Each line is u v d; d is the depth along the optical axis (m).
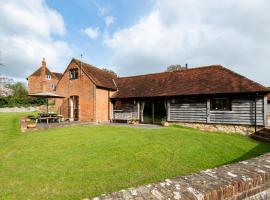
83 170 7.06
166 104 20.27
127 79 26.39
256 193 2.87
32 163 7.69
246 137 15.36
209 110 17.72
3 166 7.33
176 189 2.37
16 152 9.16
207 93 17.25
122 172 6.97
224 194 2.46
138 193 2.26
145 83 23.66
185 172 7.13
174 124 19.64
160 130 15.80
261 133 14.50
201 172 2.98
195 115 18.52
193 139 12.57
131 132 14.56
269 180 3.08
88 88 22.66
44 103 44.91
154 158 8.60
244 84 16.33
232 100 16.66
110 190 5.58
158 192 2.29
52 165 7.50
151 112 21.52
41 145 10.46
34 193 5.34
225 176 2.83
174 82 21.28
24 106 42.12
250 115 15.85
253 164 3.41
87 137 12.56
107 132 14.52
